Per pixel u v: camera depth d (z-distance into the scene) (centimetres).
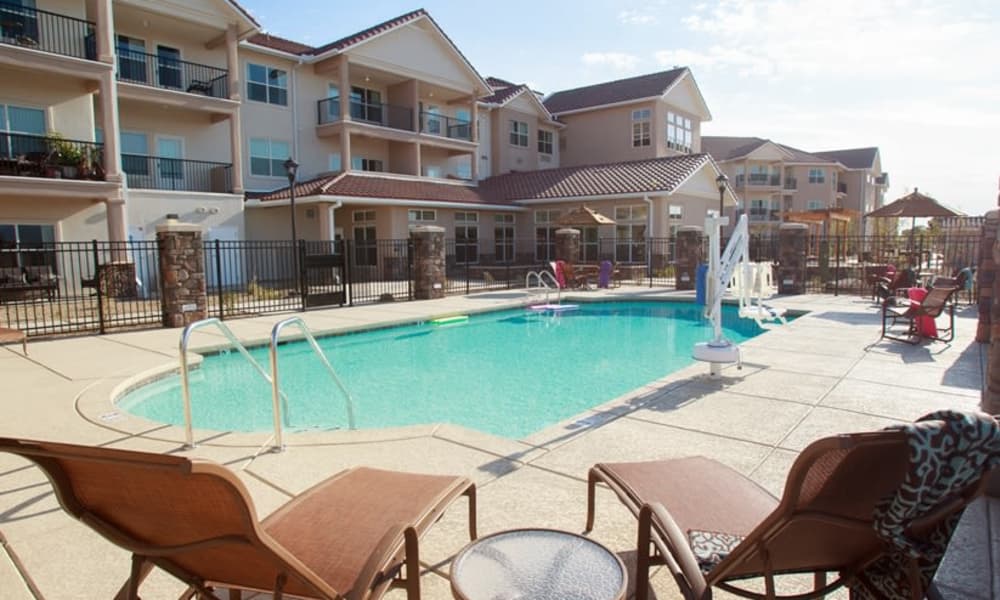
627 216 2439
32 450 170
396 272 2209
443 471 409
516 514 341
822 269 1742
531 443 462
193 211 1947
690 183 2502
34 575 283
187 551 187
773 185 4603
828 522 184
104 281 1541
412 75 2577
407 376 870
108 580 279
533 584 184
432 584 274
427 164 2869
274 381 457
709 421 514
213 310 1340
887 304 935
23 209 1628
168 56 2048
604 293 1702
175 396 762
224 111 2022
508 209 2631
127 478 171
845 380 652
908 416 522
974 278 1378
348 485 274
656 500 253
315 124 2459
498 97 3136
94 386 672
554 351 1042
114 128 1692
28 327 1134
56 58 1584
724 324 1298
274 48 2288
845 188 5238
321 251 2028
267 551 177
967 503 179
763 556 193
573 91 3609
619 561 199
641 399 584
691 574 189
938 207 1623
